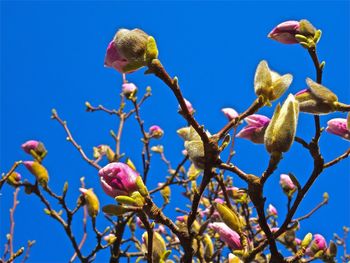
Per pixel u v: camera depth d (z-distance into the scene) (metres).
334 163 0.94
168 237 1.50
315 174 0.93
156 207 0.91
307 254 1.14
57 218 1.23
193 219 0.92
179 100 0.89
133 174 0.92
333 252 1.12
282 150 0.87
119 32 0.90
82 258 1.21
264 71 0.92
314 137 0.94
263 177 0.88
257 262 1.06
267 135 0.88
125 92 1.51
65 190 1.23
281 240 1.15
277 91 0.92
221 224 0.98
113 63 0.91
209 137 0.90
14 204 1.47
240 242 0.97
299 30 0.97
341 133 1.00
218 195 1.41
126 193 0.92
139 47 0.89
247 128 0.98
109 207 0.90
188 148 0.91
